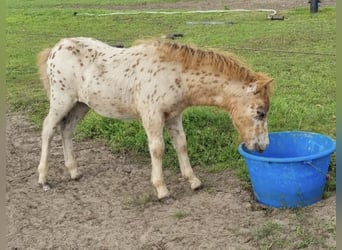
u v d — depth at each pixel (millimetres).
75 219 5242
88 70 5578
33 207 5543
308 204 5098
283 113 7395
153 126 5316
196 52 5234
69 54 5680
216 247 4531
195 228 4859
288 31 12961
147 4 20141
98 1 21547
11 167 6621
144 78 5297
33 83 10414
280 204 5098
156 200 5480
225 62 5176
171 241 4691
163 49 5309
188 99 5359
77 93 5746
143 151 6781
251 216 5000
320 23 13586
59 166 6562
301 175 4918
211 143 6617
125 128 7312
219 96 5266
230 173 5965
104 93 5516
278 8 16938
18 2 22375
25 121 8344
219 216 5047
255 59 10625
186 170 5648
